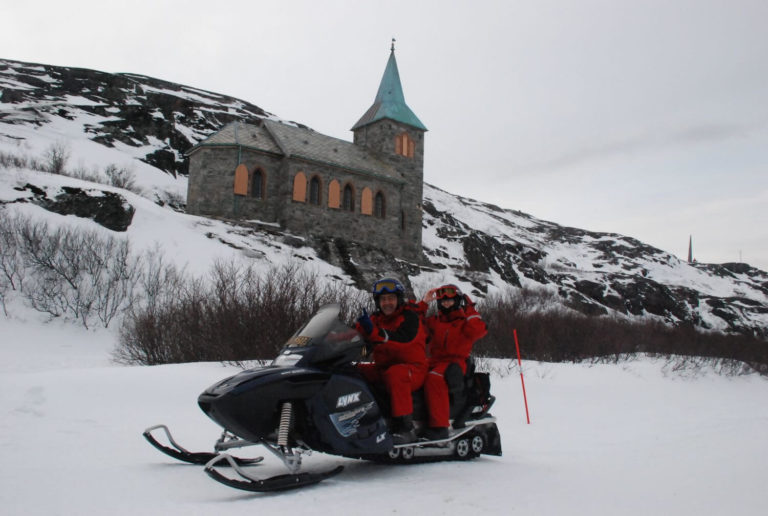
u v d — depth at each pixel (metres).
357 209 48.38
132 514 3.64
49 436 6.50
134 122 67.69
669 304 81.81
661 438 8.96
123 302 24.59
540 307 39.44
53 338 21.77
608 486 5.26
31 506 3.72
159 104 74.62
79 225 28.64
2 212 26.38
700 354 31.08
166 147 66.56
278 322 14.37
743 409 14.39
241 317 14.52
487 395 6.68
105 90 81.06
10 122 59.16
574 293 71.19
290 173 44.12
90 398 8.91
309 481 4.66
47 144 53.59
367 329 5.55
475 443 6.46
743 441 8.59
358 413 5.26
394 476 5.30
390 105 54.34
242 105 95.56
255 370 4.92
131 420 7.78
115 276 25.41
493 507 4.28
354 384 5.29
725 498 4.88
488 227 103.31
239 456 6.07
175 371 11.13
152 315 16.56
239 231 39.03
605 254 124.00
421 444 5.79
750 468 6.33
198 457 5.32
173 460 5.57
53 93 74.62
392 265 45.91
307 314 14.93
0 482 4.30
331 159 47.09
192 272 28.80
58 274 24.69
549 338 26.14
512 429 9.55
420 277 48.78
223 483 4.25
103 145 61.84
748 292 123.75
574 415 11.44
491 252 75.38
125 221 31.23
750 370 27.11
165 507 3.83
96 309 24.05
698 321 82.12
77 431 6.88
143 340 15.86
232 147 42.72
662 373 21.81
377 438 5.39
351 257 43.47
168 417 8.08
